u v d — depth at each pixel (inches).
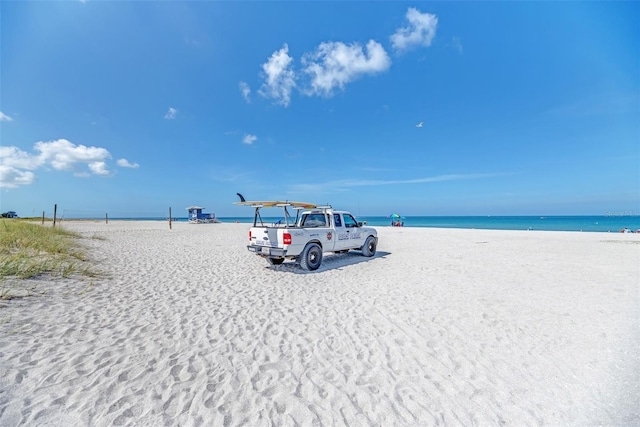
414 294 253.4
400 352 151.5
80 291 239.1
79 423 97.2
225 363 138.9
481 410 107.7
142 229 1091.3
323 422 101.7
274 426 99.4
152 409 105.6
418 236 863.7
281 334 173.0
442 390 119.8
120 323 182.1
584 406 108.7
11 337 152.3
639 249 524.4
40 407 103.3
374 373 132.2
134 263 379.2
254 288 275.1
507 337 167.6
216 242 677.9
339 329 180.5
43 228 605.6
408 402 112.5
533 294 249.1
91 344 152.3
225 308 217.3
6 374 120.6
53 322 175.9
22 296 210.5
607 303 223.1
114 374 126.0
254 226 369.4
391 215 1889.8
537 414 105.2
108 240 638.5
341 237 402.0
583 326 180.7
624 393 115.4
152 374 127.5
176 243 641.6
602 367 134.5
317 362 141.3
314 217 416.2
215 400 111.9
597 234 947.3
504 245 605.0
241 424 99.9
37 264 284.0
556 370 133.1
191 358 142.8
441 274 331.0
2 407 101.9
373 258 443.5
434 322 190.5
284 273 340.5
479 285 281.0
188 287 273.4
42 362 132.0
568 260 413.1
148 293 248.8
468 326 183.6
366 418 103.8
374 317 200.2
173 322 187.6
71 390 113.7
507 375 130.0
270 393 117.2
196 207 1958.7
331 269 363.6
